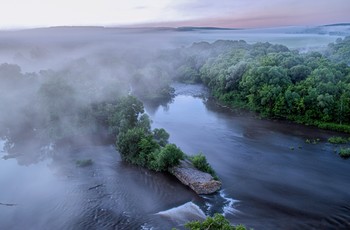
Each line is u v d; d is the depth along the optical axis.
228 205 60.31
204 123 109.75
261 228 53.03
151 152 76.06
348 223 54.03
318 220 55.09
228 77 134.12
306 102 103.81
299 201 61.22
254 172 73.50
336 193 63.97
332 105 99.12
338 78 110.75
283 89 111.00
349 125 95.81
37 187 69.69
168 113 124.44
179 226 53.91
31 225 56.12
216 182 65.19
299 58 130.75
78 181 71.56
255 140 92.62
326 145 86.69
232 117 115.00
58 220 57.31
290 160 79.25
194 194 64.12
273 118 110.06
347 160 78.25
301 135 94.38
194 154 83.38
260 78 117.38
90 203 62.44
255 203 60.78
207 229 32.91
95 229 54.22
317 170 73.75
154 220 56.06
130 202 62.38
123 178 72.06
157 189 66.81
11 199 65.06
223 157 81.88
